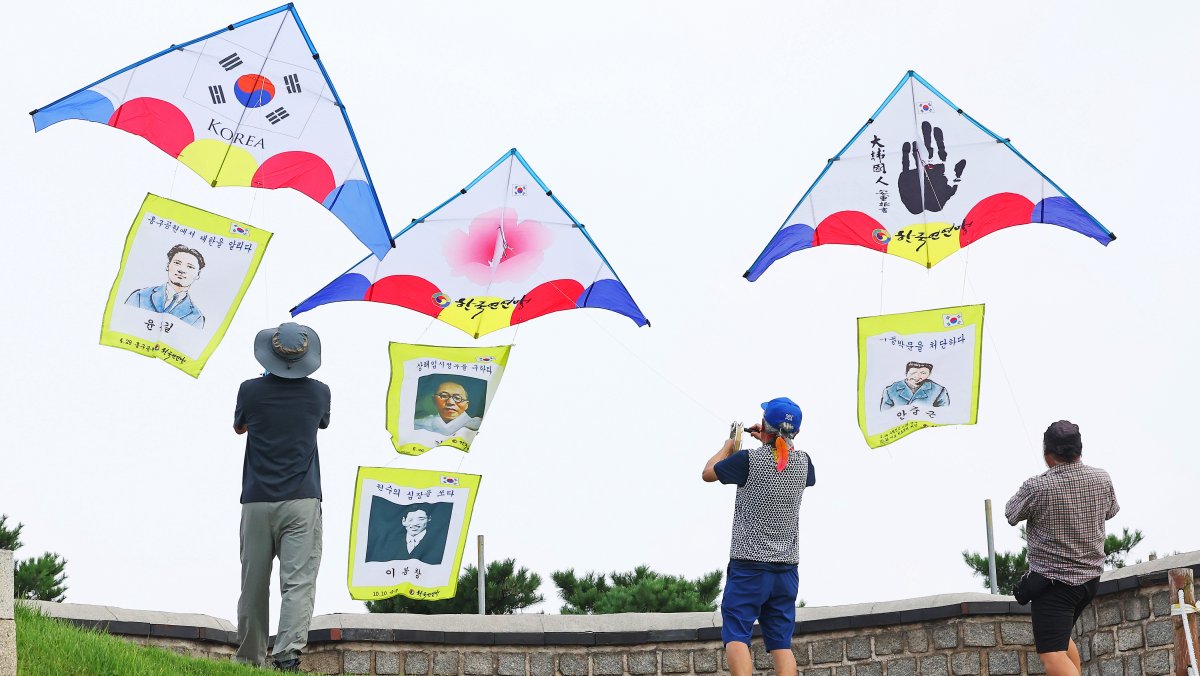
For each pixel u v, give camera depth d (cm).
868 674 1093
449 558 1144
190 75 1155
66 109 1134
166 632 1049
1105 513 846
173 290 1079
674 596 1881
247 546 915
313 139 1180
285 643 898
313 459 930
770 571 841
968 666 1067
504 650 1119
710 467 858
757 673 1104
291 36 1166
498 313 1320
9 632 659
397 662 1105
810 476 867
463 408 1200
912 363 1160
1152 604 1021
